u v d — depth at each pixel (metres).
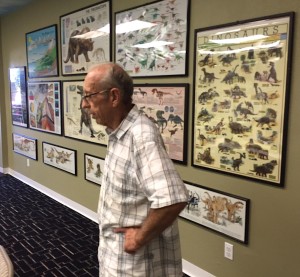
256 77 1.89
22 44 4.59
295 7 1.69
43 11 4.01
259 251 2.00
